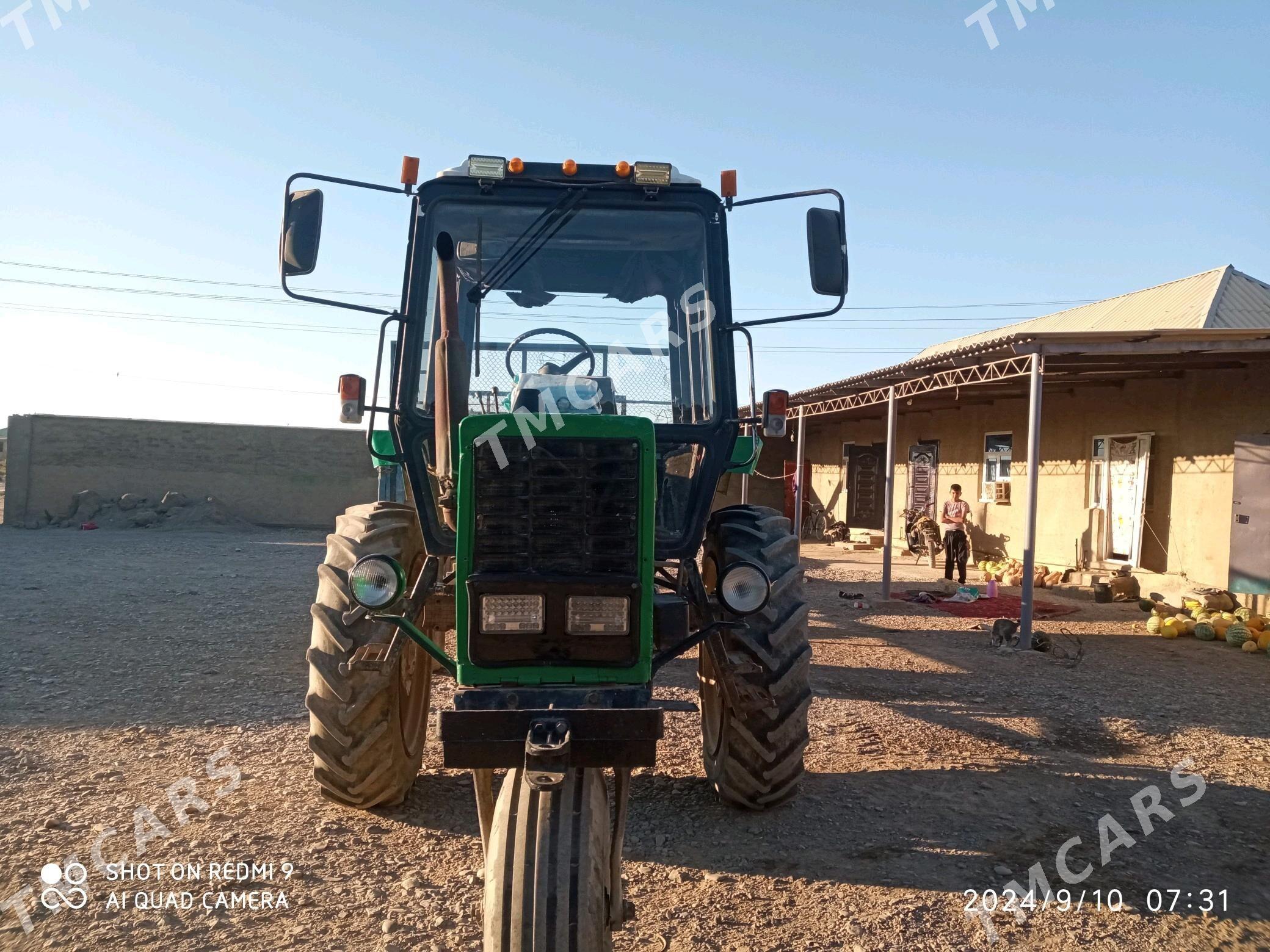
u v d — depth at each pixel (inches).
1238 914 141.8
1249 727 247.3
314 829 164.9
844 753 217.6
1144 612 448.8
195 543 764.6
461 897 140.9
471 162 163.6
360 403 159.5
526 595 114.8
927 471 725.9
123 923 131.4
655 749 108.1
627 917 111.2
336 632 160.7
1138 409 510.9
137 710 237.8
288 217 148.9
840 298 157.6
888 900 143.7
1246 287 551.2
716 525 179.0
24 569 532.4
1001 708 262.7
